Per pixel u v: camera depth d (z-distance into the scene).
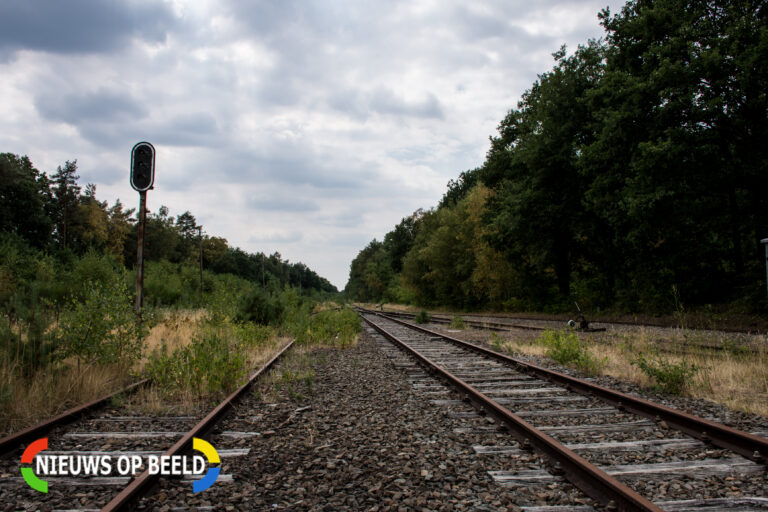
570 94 29.77
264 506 3.58
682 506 3.40
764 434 5.21
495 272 41.25
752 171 20.58
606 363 9.69
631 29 23.56
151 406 6.52
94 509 3.52
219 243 130.38
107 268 31.25
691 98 19.98
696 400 6.79
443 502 3.61
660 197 21.06
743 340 13.29
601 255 33.41
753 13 20.64
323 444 5.06
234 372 7.71
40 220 61.81
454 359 11.53
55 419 5.53
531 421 5.84
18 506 3.57
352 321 21.02
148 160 11.43
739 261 24.22
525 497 3.65
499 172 38.00
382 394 7.62
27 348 7.05
